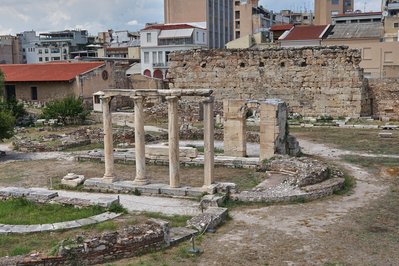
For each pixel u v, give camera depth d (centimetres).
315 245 1639
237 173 2847
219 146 3741
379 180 2650
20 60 14688
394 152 3462
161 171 2908
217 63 5781
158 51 10625
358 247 1619
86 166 3112
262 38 10231
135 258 1501
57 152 3700
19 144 3806
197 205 2139
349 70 5241
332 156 3366
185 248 1597
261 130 3020
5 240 1647
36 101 6381
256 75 5622
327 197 2286
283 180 2544
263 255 1551
